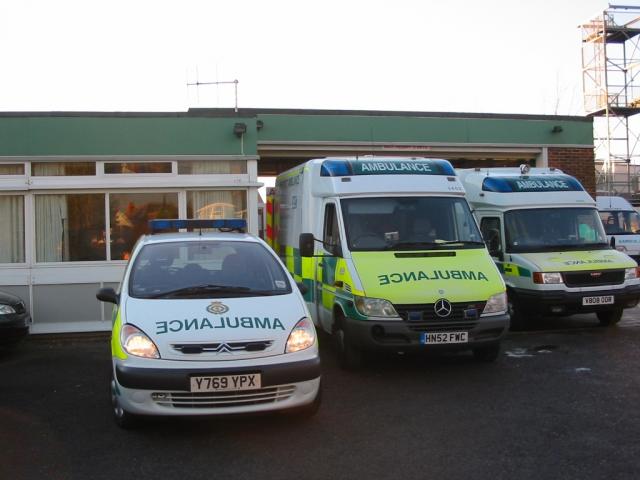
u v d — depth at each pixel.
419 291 7.02
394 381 7.07
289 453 4.91
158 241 6.62
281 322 5.39
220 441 5.20
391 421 5.66
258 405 5.07
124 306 5.59
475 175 11.27
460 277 7.29
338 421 5.67
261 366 5.04
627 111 24.16
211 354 5.05
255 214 10.63
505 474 4.45
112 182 10.27
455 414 5.83
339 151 13.05
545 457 4.75
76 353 9.06
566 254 9.84
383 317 6.96
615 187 23.70
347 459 4.77
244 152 10.55
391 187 8.23
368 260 7.50
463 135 13.38
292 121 12.69
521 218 10.25
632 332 9.80
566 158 13.93
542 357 8.12
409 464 4.66
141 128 10.35
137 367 4.99
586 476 4.39
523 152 13.86
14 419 5.91
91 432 5.50
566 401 6.18
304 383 5.20
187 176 10.45
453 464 4.64
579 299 9.38
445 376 7.25
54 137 10.16
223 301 5.64
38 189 10.13
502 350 8.59
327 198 8.39
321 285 8.41
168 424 5.63
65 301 10.20
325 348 9.00
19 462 4.83
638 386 6.70
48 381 7.40
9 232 10.27
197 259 6.38
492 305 7.19
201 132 10.48
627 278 9.65
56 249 10.29
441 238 8.00
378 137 13.02
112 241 10.38
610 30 23.62
